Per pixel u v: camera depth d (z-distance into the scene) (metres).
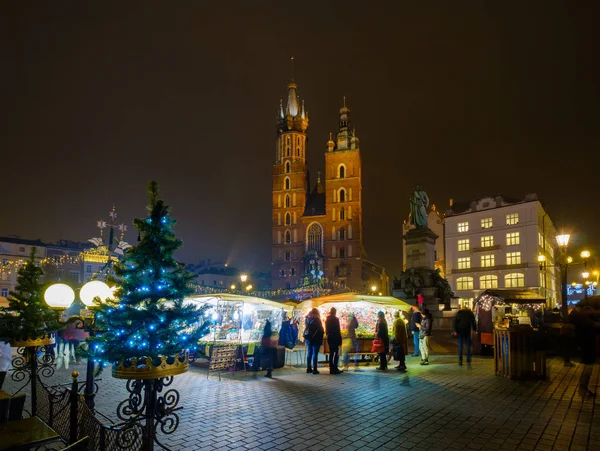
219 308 18.53
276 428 7.67
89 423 5.77
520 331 12.16
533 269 52.94
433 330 24.19
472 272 58.75
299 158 103.75
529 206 54.16
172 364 5.97
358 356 16.61
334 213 97.88
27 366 10.48
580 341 10.34
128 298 6.06
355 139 99.75
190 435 7.31
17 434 5.06
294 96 107.44
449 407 9.03
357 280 93.38
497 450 6.56
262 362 13.11
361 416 8.39
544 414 8.47
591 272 45.72
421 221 28.81
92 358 6.15
